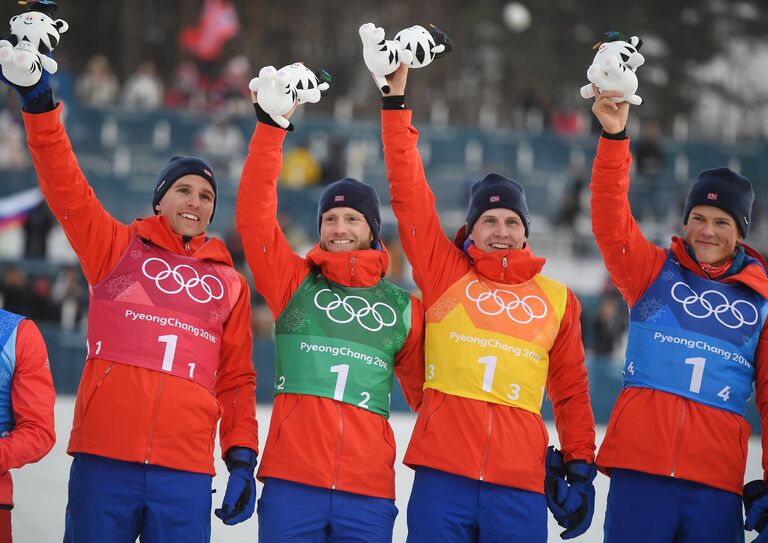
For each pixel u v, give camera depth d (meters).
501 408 16.03
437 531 15.61
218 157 71.38
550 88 119.75
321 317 16.14
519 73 119.94
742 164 82.50
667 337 16.83
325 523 15.45
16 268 48.31
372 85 124.38
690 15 125.75
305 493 15.43
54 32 15.19
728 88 129.50
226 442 16.12
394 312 16.48
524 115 91.00
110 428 15.16
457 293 16.61
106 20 119.25
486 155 81.31
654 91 123.38
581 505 16.33
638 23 124.31
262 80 15.56
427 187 16.98
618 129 16.47
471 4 123.62
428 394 16.28
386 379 16.25
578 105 120.00
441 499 15.69
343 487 15.43
